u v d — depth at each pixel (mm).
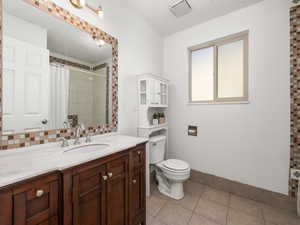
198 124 2174
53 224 720
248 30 1782
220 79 2104
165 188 1903
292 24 1520
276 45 1607
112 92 1642
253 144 1756
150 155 1938
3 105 896
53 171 720
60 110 1193
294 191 1527
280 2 1580
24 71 988
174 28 2289
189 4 1763
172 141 2445
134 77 1938
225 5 1765
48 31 1107
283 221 1404
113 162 1033
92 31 1423
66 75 1235
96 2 1453
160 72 2488
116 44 1674
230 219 1433
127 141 1306
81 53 1341
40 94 1072
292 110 1533
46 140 1097
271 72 1640
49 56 1120
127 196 1151
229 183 1916
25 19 987
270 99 1648
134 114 1937
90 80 1425
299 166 1499
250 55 1763
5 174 612
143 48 2094
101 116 1527
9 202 576
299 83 1494
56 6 1146
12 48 933
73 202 781
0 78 882
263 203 1681
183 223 1381
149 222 1391
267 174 1673
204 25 2113
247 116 1794
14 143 938
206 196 1827
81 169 828
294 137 1524
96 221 914
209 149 2076
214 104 2031
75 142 1211
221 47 2090
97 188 921
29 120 1013
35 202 656
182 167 1732
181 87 2352
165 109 2455
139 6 1825
